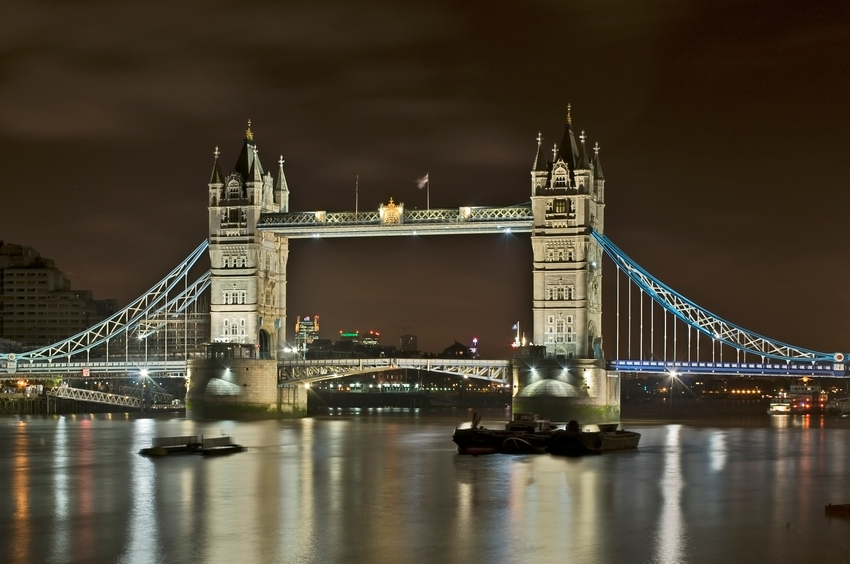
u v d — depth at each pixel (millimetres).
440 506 90438
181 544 75875
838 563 71312
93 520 84500
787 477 110375
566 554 73188
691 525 82562
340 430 183375
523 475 110375
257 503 91938
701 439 164125
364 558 72062
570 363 198000
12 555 73188
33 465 120375
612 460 125812
